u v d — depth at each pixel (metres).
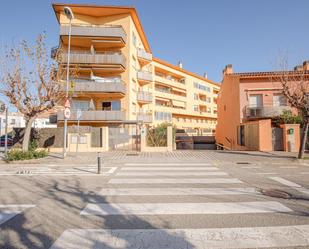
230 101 25.09
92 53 26.28
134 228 4.10
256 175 8.96
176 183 7.61
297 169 10.39
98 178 8.50
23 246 3.47
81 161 13.00
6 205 5.43
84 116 25.50
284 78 14.59
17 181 8.09
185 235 3.81
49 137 18.56
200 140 36.44
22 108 14.02
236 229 4.05
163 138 18.73
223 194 6.27
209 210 5.02
